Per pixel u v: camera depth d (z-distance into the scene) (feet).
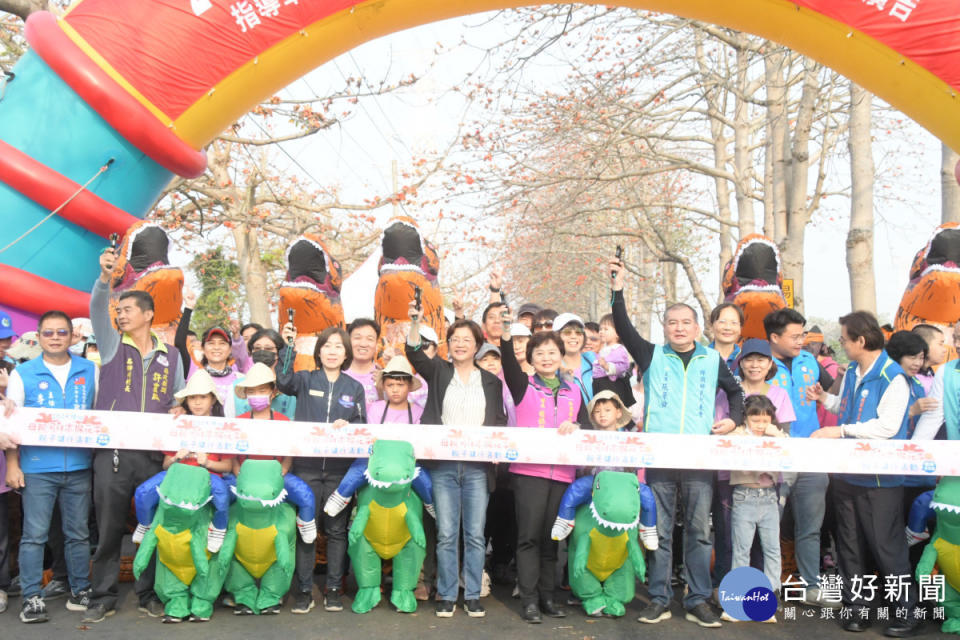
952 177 31.86
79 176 20.43
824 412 20.62
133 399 16.93
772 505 16.92
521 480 16.99
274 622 16.34
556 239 77.25
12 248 20.26
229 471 16.92
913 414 16.74
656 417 17.20
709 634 15.98
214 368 20.89
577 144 51.37
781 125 43.98
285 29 20.67
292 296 25.86
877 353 17.24
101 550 16.37
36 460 16.17
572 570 17.04
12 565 19.08
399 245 25.89
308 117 41.24
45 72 20.45
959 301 24.16
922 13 19.27
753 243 25.03
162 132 20.52
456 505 17.10
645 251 88.12
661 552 16.85
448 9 21.76
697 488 16.70
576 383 18.29
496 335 21.77
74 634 15.43
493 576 19.85
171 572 16.22
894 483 16.30
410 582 17.15
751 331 25.11
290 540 16.65
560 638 15.64
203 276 66.03
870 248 36.76
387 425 16.92
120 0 20.34
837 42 20.11
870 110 37.04
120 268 22.66
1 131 20.38
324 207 50.49
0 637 15.17
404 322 25.89
